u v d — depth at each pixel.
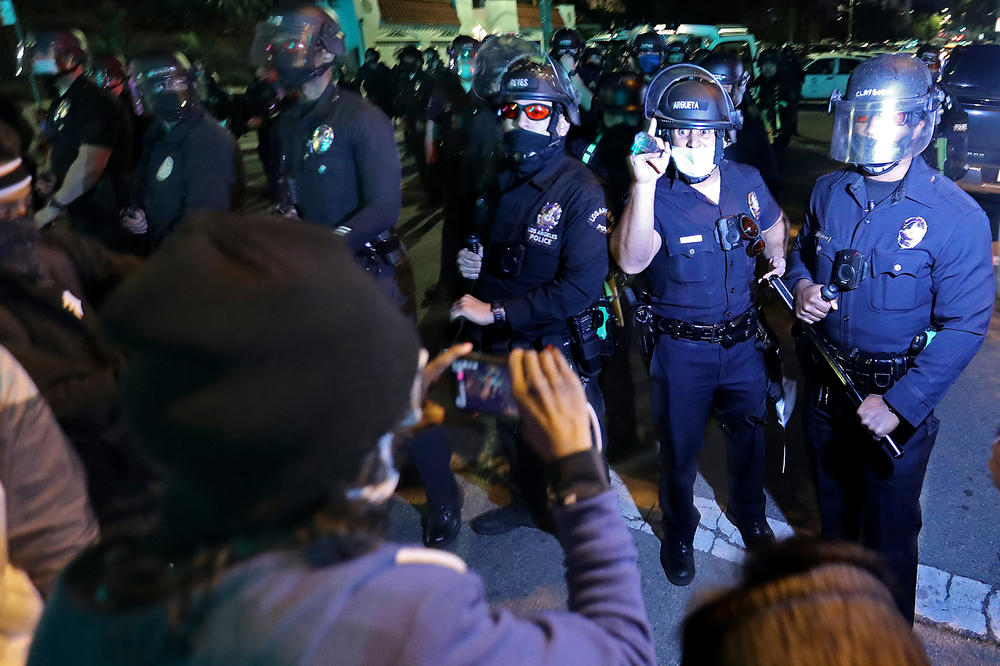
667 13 30.30
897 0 44.50
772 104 9.55
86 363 1.65
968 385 3.88
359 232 2.55
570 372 0.90
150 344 0.56
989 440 3.39
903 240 1.94
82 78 3.45
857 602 0.67
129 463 1.69
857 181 2.02
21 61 3.74
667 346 2.39
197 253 0.59
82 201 3.57
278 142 2.85
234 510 0.60
